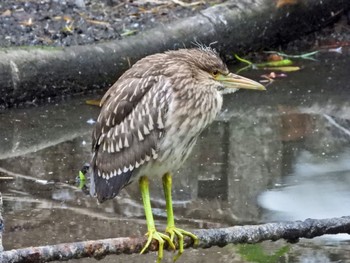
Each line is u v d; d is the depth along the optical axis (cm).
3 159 1209
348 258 932
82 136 1296
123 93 828
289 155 1223
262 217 1039
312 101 1430
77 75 1468
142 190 833
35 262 743
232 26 1606
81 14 1606
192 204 1073
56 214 1046
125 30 1562
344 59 1647
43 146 1257
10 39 1495
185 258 941
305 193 1102
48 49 1459
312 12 1709
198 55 821
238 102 1438
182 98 803
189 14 1636
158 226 1010
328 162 1195
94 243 764
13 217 1034
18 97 1427
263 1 1648
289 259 932
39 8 1612
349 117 1363
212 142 1270
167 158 820
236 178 1148
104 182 850
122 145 829
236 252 952
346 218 826
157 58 830
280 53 1675
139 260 941
